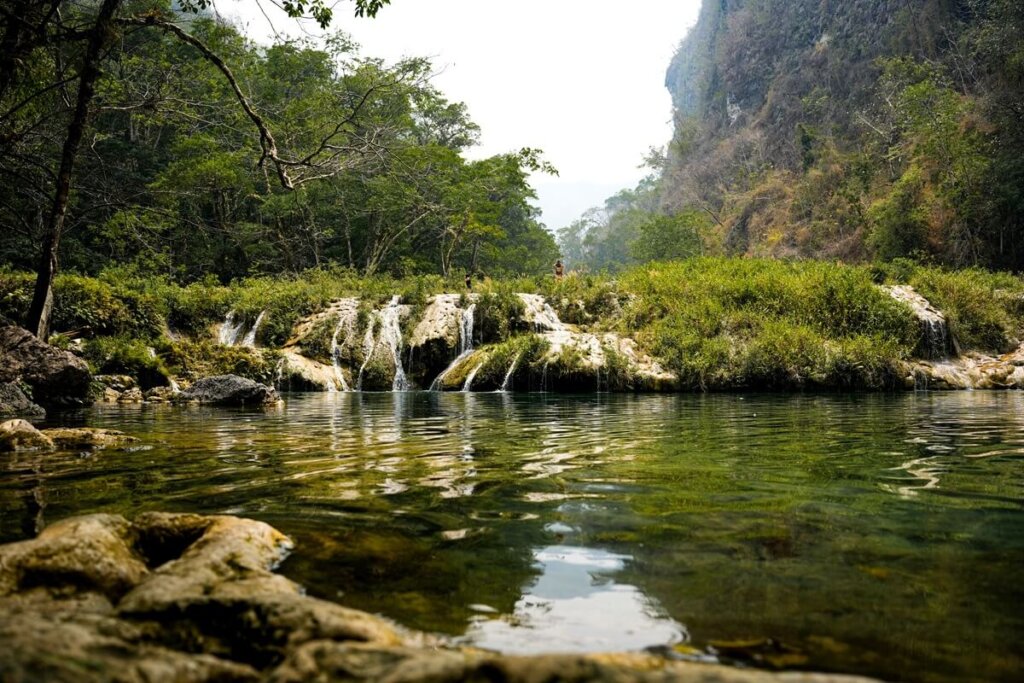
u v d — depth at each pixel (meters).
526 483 3.88
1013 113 37.34
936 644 1.65
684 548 2.51
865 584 2.09
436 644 1.66
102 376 13.63
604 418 8.65
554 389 16.38
